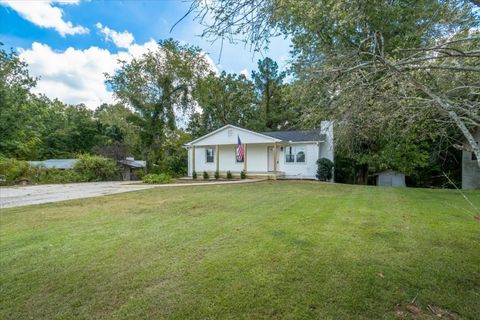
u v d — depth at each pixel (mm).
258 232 4805
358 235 4562
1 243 4461
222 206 7566
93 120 39500
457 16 2893
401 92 2609
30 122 30766
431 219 5672
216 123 32688
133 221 5914
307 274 3137
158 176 18062
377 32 2643
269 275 3123
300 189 11500
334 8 2896
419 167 14773
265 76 29781
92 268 3406
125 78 22031
